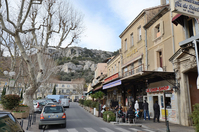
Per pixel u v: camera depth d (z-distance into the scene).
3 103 13.37
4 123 4.11
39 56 16.64
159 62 14.30
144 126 10.41
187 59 10.16
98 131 8.78
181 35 11.30
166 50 12.90
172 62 11.59
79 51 143.50
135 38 18.67
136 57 17.64
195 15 6.84
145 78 14.13
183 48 7.82
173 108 11.38
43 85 39.16
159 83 13.16
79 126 10.35
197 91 10.75
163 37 13.43
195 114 6.23
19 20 12.30
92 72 107.25
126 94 19.73
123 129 9.48
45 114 9.53
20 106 14.02
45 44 15.32
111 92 26.58
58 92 81.12
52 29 15.88
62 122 9.61
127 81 16.45
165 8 13.02
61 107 10.23
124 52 21.81
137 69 17.53
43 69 16.56
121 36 23.03
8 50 20.12
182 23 10.80
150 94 14.45
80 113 18.92
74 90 84.62
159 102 13.06
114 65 25.75
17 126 4.60
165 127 9.76
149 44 15.62
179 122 10.70
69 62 117.81
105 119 12.67
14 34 12.65
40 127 9.49
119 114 12.14
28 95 16.00
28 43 19.28
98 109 15.80
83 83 76.19
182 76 10.69
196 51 6.71
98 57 142.50
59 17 15.23
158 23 14.26
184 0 6.75
